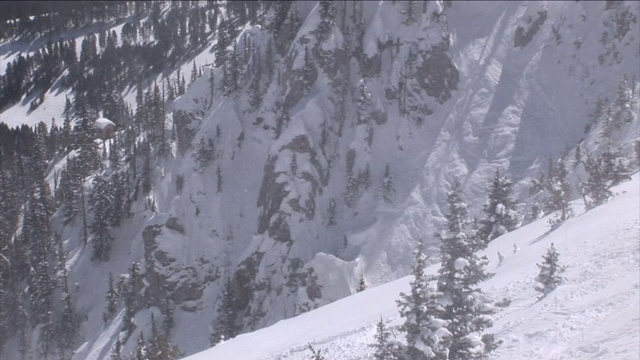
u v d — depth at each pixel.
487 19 93.94
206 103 93.88
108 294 75.25
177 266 74.12
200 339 68.19
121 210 85.44
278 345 27.34
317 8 92.25
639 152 51.41
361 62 89.00
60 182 99.06
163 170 89.44
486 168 75.62
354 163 80.00
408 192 75.44
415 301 12.59
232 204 81.56
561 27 88.00
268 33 100.25
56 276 80.44
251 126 89.12
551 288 20.25
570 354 14.23
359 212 75.06
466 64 88.56
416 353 12.60
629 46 81.00
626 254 20.94
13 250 83.94
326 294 62.84
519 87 84.00
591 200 38.12
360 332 23.84
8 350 75.75
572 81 81.69
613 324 15.16
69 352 73.69
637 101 67.12
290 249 70.88
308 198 75.19
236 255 76.44
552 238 29.88
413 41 88.19
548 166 70.94
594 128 71.50
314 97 84.88
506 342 16.34
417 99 85.19
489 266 30.92
